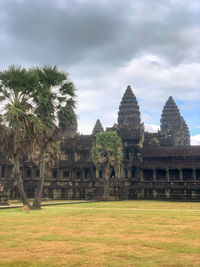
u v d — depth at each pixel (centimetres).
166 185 7381
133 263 1134
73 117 4334
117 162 7044
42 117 3931
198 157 7575
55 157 5984
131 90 13450
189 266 1092
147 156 7912
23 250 1359
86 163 8150
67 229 1950
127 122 12962
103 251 1328
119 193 7294
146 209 3672
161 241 1530
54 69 4175
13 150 3631
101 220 2431
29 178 8038
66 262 1155
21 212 3269
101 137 7088
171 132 13888
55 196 7719
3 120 3547
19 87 3656
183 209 3712
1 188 5341
